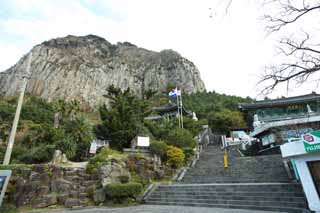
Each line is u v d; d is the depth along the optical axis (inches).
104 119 621.0
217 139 1258.0
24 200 364.5
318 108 1000.2
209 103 2153.1
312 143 276.8
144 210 312.0
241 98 2129.7
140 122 675.4
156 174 512.7
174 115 1533.0
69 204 357.4
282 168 456.4
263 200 310.7
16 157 634.2
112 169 422.3
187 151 655.8
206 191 376.5
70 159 612.1
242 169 511.8
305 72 193.0
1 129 1176.8
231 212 278.4
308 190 271.0
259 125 918.4
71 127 746.2
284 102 1024.2
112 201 378.0
